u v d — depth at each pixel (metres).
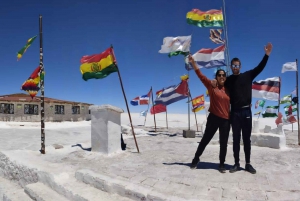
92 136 8.05
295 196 3.98
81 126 24.86
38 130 19.42
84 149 8.99
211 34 11.77
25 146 11.66
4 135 15.70
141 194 4.20
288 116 13.72
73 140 14.24
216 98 5.36
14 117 26.53
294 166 5.89
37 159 7.28
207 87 5.50
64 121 29.05
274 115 11.36
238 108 5.28
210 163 6.25
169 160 6.79
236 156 5.38
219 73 5.34
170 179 4.94
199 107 17.28
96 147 7.95
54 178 5.43
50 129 20.28
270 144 8.82
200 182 4.71
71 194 4.77
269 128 10.03
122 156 7.44
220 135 5.40
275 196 4.00
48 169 5.97
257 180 4.76
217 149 8.60
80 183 5.23
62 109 29.11
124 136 13.74
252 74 5.26
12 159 7.19
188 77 14.05
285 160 6.60
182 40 10.49
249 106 5.30
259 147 8.92
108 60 8.09
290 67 11.52
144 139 12.15
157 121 36.41
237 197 3.99
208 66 11.57
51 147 9.55
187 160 6.75
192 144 10.24
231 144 9.59
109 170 5.80
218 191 4.25
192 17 11.86
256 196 4.01
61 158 7.59
